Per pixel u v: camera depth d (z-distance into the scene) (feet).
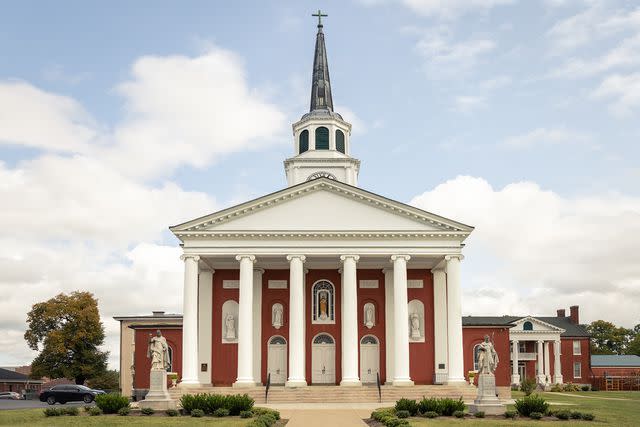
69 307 281.33
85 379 286.66
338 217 166.20
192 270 162.71
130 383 271.08
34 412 126.62
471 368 184.44
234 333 175.63
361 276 181.16
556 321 339.16
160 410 118.32
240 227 165.37
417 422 102.53
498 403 115.75
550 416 112.27
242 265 163.73
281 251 164.45
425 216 165.48
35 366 279.90
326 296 180.45
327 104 209.77
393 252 164.76
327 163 198.49
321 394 150.41
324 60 214.07
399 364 160.45
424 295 179.11
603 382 309.01
